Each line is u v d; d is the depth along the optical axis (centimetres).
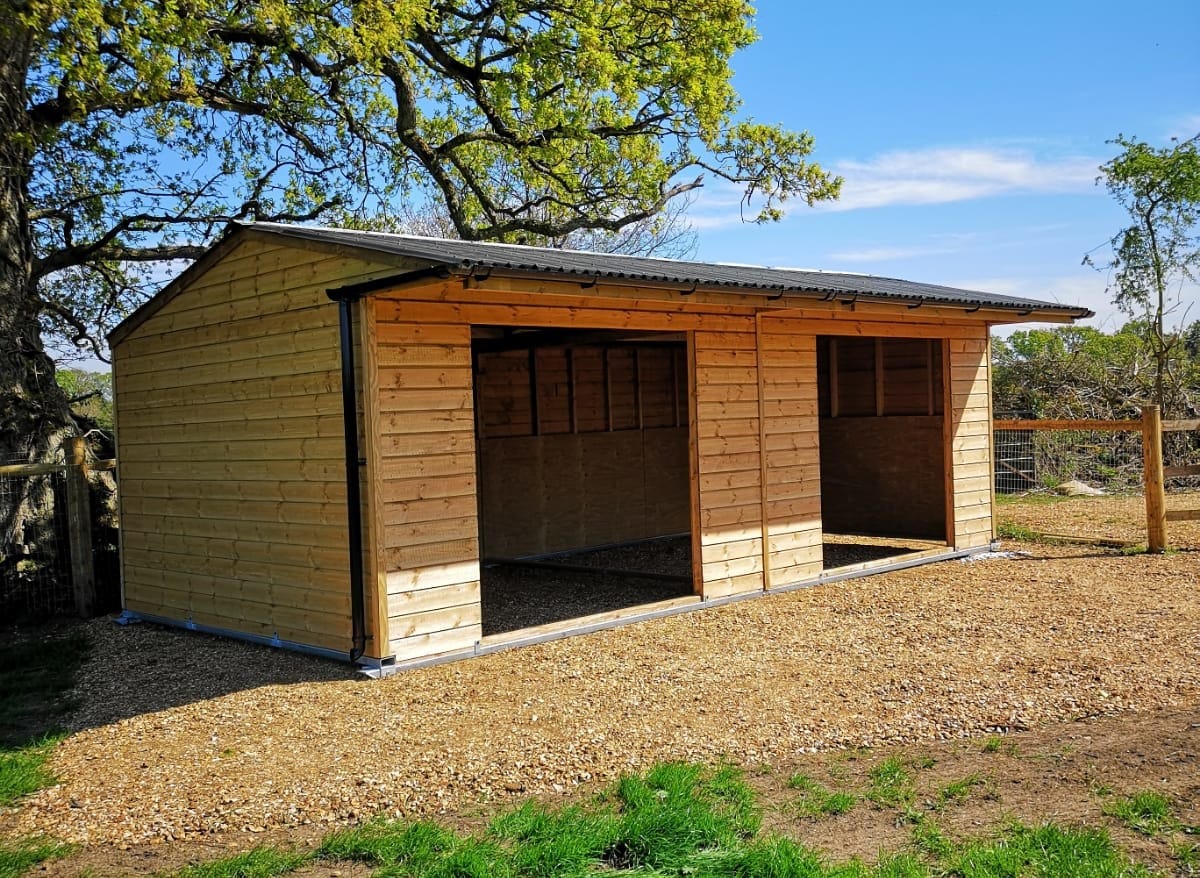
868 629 707
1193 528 1177
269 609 727
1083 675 562
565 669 618
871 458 1295
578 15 1528
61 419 1040
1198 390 1745
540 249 877
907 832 364
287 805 408
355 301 632
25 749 505
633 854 348
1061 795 394
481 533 1138
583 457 1254
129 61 1191
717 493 831
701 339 821
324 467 668
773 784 416
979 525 1066
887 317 967
